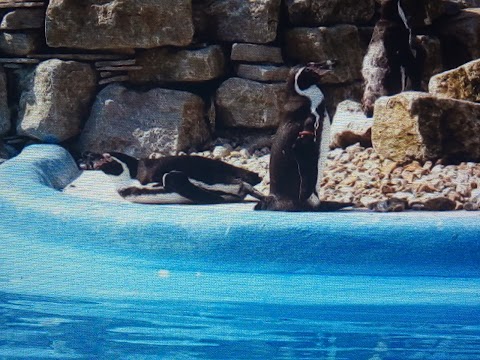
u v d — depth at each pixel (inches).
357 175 680.4
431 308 455.2
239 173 631.8
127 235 540.7
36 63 848.9
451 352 378.3
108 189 708.0
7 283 494.6
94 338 396.5
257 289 486.6
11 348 381.1
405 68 780.6
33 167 696.4
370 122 759.7
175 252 529.3
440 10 879.7
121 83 847.7
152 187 627.8
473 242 514.0
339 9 856.3
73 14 825.5
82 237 550.6
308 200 575.8
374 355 373.1
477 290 490.6
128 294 477.4
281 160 569.6
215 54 834.8
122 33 821.2
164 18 816.9
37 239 563.8
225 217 533.0
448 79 739.4
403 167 690.2
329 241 515.8
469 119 688.4
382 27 781.9
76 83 834.2
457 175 659.4
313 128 560.7
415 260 514.0
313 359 366.9
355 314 441.7
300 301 464.8
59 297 468.8
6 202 593.3
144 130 826.2
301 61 853.2
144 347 383.2
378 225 518.6
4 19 847.1
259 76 828.6
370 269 514.0
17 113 852.0
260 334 404.5
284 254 518.0
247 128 842.2
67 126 833.5
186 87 852.6
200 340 394.3
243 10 834.8
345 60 854.5
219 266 524.4
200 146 835.4
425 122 688.4
